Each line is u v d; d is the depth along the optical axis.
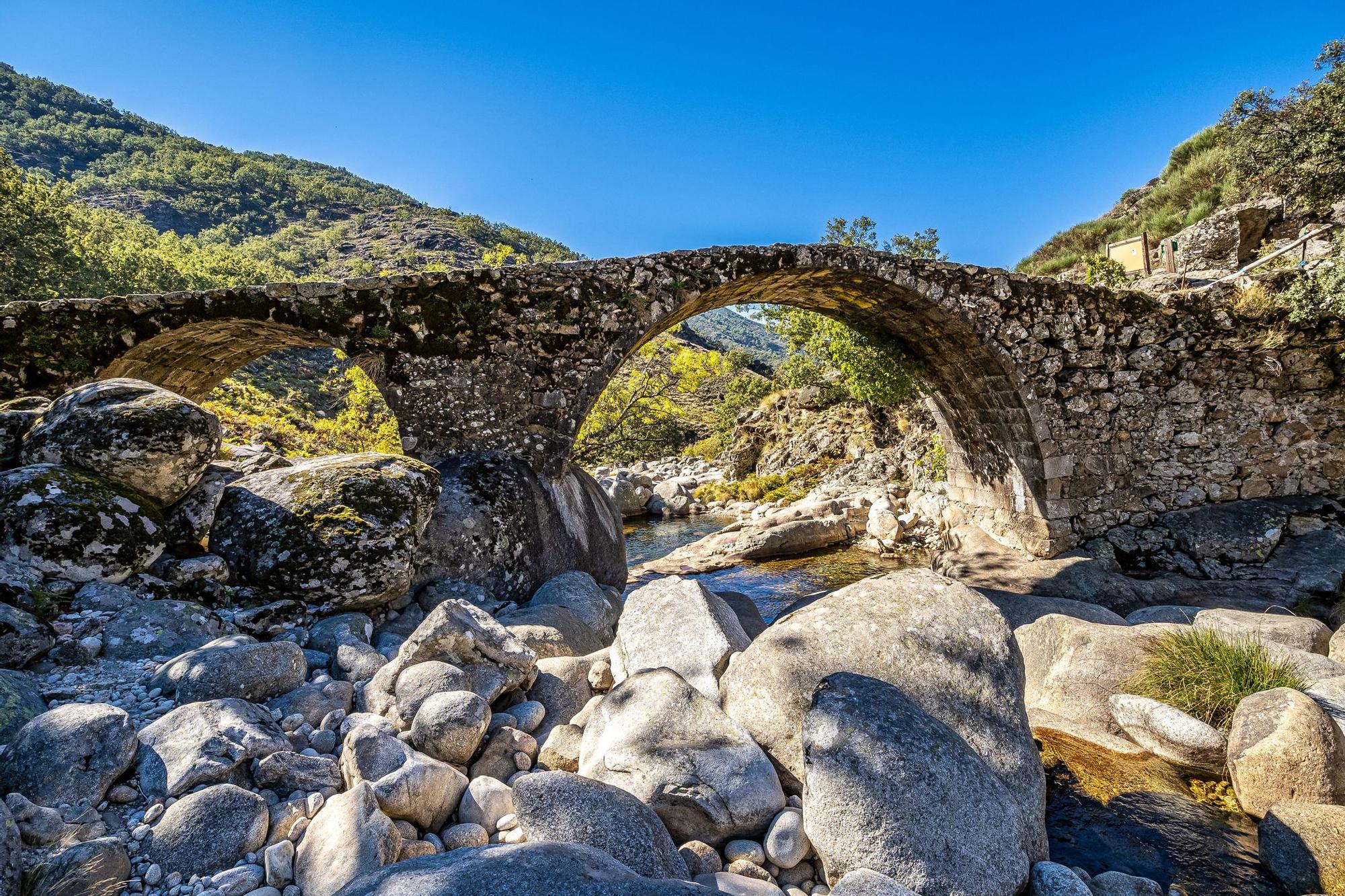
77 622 3.98
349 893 2.18
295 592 4.99
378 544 5.22
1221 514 9.24
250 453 9.48
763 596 10.62
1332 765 3.61
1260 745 3.79
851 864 2.82
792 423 24.86
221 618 4.62
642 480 24.08
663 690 3.68
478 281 7.79
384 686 3.93
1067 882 2.95
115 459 4.67
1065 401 9.51
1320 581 7.93
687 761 3.26
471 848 2.47
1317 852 3.20
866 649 3.91
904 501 16.39
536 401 7.89
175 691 3.57
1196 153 24.86
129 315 7.27
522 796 2.96
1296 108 10.93
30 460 4.75
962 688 3.75
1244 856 3.50
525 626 5.14
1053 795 4.03
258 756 3.12
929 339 10.34
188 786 2.87
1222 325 9.61
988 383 9.98
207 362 9.06
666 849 2.85
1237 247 15.75
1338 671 4.93
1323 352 9.62
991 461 11.07
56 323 7.12
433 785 3.02
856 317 11.18
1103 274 15.70
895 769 2.95
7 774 2.71
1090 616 7.00
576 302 8.00
